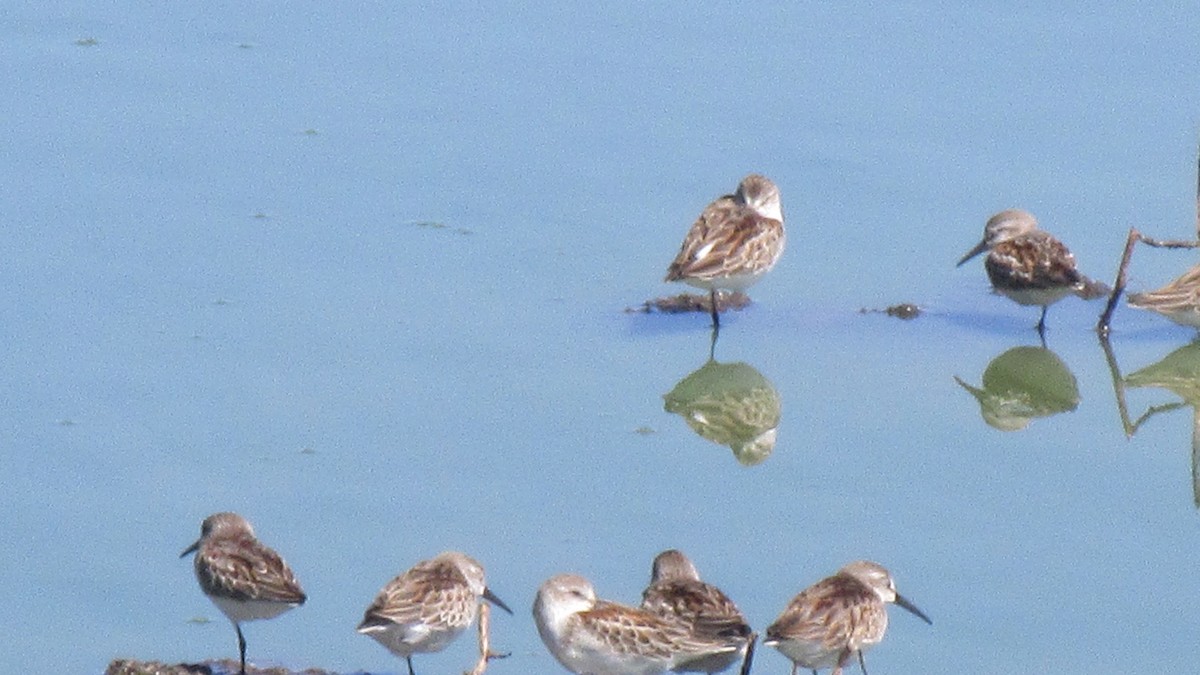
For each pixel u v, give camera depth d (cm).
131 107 2611
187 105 2620
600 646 1556
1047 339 2219
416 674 1619
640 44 2758
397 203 2420
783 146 2520
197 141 2536
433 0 2905
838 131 2547
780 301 2286
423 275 2278
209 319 2167
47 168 2464
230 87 2667
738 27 2800
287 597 1572
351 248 2327
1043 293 2197
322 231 2359
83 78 2680
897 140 2531
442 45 2770
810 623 1549
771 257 2205
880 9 2831
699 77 2673
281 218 2380
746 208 2231
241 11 2880
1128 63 2667
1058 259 2186
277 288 2238
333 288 2244
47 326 2142
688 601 1583
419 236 2356
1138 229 2367
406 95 2652
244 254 2303
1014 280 2206
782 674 1630
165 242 2320
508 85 2670
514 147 2534
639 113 2600
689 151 2514
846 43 2747
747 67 2692
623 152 2517
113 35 2802
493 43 2773
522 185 2458
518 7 2880
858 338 2206
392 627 1548
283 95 2648
